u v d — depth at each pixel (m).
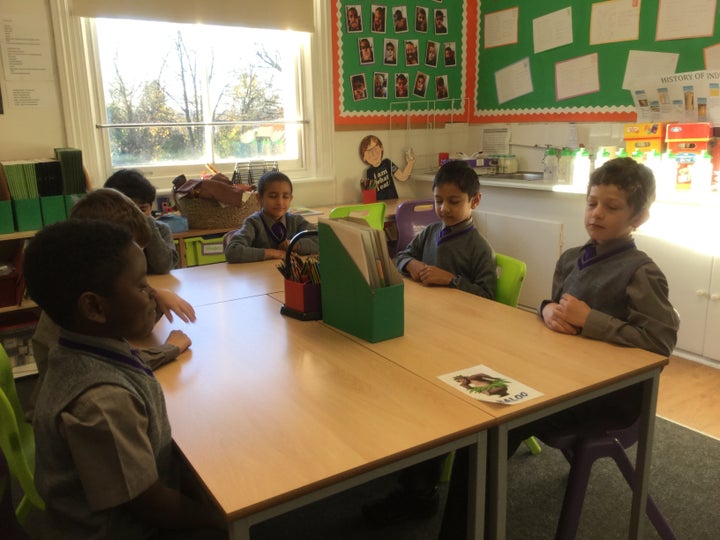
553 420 1.58
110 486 0.94
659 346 1.46
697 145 3.03
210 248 3.32
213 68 3.76
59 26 3.17
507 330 1.60
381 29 4.23
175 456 1.12
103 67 3.44
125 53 3.48
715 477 2.07
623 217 1.56
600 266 1.62
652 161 3.15
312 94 4.06
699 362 3.03
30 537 1.27
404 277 2.19
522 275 2.01
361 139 4.31
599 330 1.50
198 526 1.09
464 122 4.67
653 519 1.60
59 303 0.96
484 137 4.61
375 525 1.85
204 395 1.24
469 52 4.63
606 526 1.84
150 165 3.66
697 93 3.17
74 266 0.94
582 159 3.50
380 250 1.54
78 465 0.94
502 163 4.31
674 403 2.61
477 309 1.79
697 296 2.98
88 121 3.34
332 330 1.63
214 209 3.32
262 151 4.04
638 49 3.59
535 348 1.47
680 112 3.27
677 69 3.43
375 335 1.51
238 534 0.90
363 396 1.22
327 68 4.05
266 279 2.18
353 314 1.56
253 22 3.71
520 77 4.29
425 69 4.49
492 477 1.19
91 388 0.94
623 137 3.58
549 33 4.04
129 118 3.57
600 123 3.84
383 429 1.09
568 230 3.49
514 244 3.80
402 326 1.56
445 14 4.48
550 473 2.12
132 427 0.96
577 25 3.87
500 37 4.38
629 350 1.45
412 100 4.48
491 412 1.15
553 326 1.59
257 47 3.88
